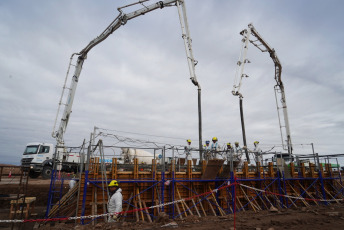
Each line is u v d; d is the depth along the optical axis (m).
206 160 14.16
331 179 17.53
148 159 17.11
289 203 15.39
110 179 11.37
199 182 13.48
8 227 9.99
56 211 11.33
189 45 17.73
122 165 12.62
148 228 8.59
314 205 15.56
